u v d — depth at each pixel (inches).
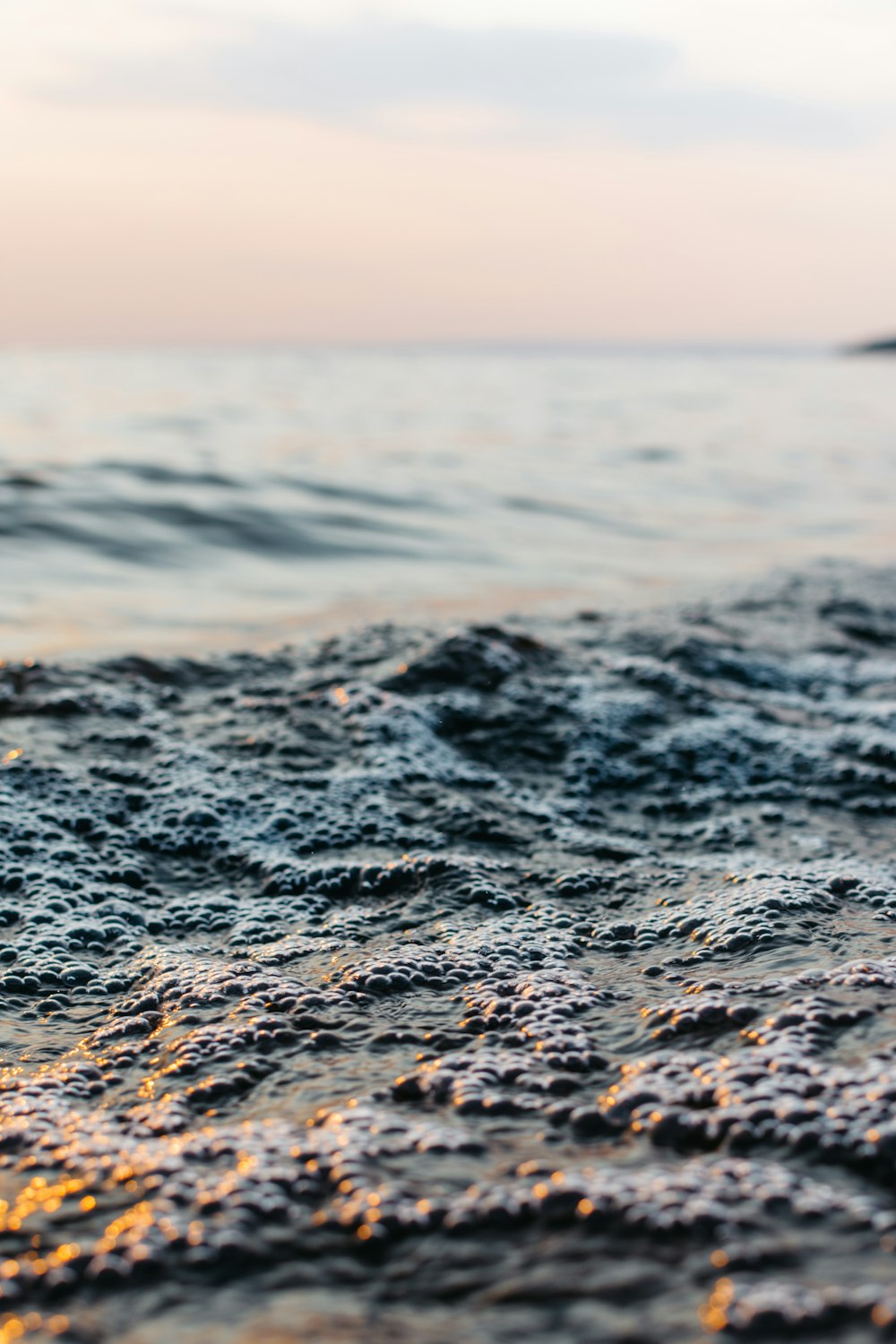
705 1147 27.5
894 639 77.8
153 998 33.9
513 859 41.5
